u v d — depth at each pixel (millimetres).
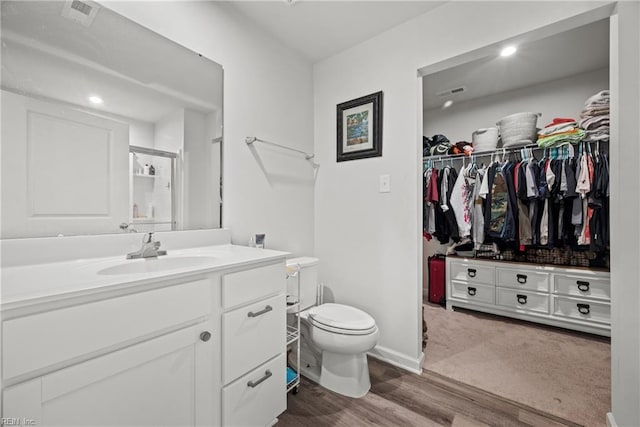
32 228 1009
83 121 1133
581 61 2395
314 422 1317
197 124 1520
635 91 1110
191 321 966
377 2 1647
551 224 2338
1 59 956
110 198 1206
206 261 1267
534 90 2840
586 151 2221
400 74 1851
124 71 1249
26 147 997
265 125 1900
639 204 1102
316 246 2320
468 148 2869
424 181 2979
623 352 1188
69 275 860
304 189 2229
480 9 1540
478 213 2670
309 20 1801
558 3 1321
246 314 1136
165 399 894
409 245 1818
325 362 1621
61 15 1080
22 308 633
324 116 2271
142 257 1187
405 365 1807
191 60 1493
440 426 1300
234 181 1698
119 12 1236
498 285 2707
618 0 1179
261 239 1743
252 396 1161
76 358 712
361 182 2053
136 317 817
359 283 2061
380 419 1342
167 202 1393
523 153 2537
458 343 2160
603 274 2242
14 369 620
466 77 2668
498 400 1484
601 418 1346
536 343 2154
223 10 1644
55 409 679
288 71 2086
